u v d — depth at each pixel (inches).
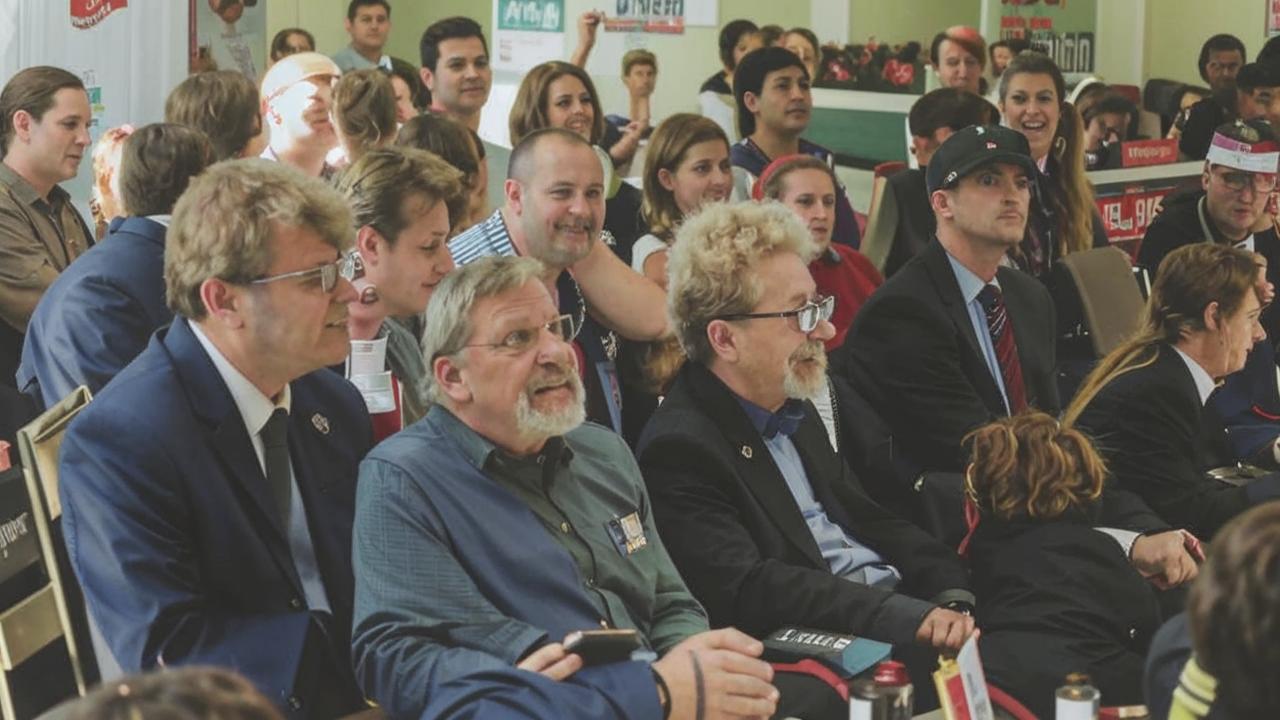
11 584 123.8
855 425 184.1
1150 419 195.9
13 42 273.4
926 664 146.2
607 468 141.6
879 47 392.8
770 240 157.2
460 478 130.3
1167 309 200.2
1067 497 157.4
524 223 185.0
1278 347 275.1
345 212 128.0
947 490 182.2
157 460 122.3
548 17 397.1
